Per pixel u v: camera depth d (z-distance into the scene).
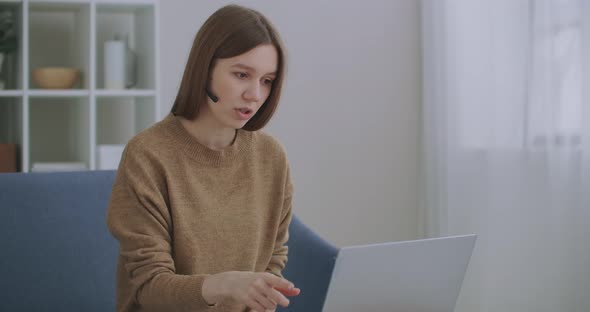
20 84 2.82
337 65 3.46
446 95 3.21
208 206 1.36
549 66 2.66
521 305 2.77
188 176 1.34
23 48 2.75
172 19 3.23
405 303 1.30
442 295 1.34
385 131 3.54
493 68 2.93
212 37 1.23
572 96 2.57
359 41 3.49
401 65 3.55
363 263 1.20
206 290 1.12
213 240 1.36
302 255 1.87
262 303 1.07
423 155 3.45
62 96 2.81
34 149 3.07
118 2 2.84
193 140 1.36
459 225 3.10
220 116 1.27
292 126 3.40
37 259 1.64
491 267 2.91
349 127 3.49
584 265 2.53
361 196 3.51
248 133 1.45
